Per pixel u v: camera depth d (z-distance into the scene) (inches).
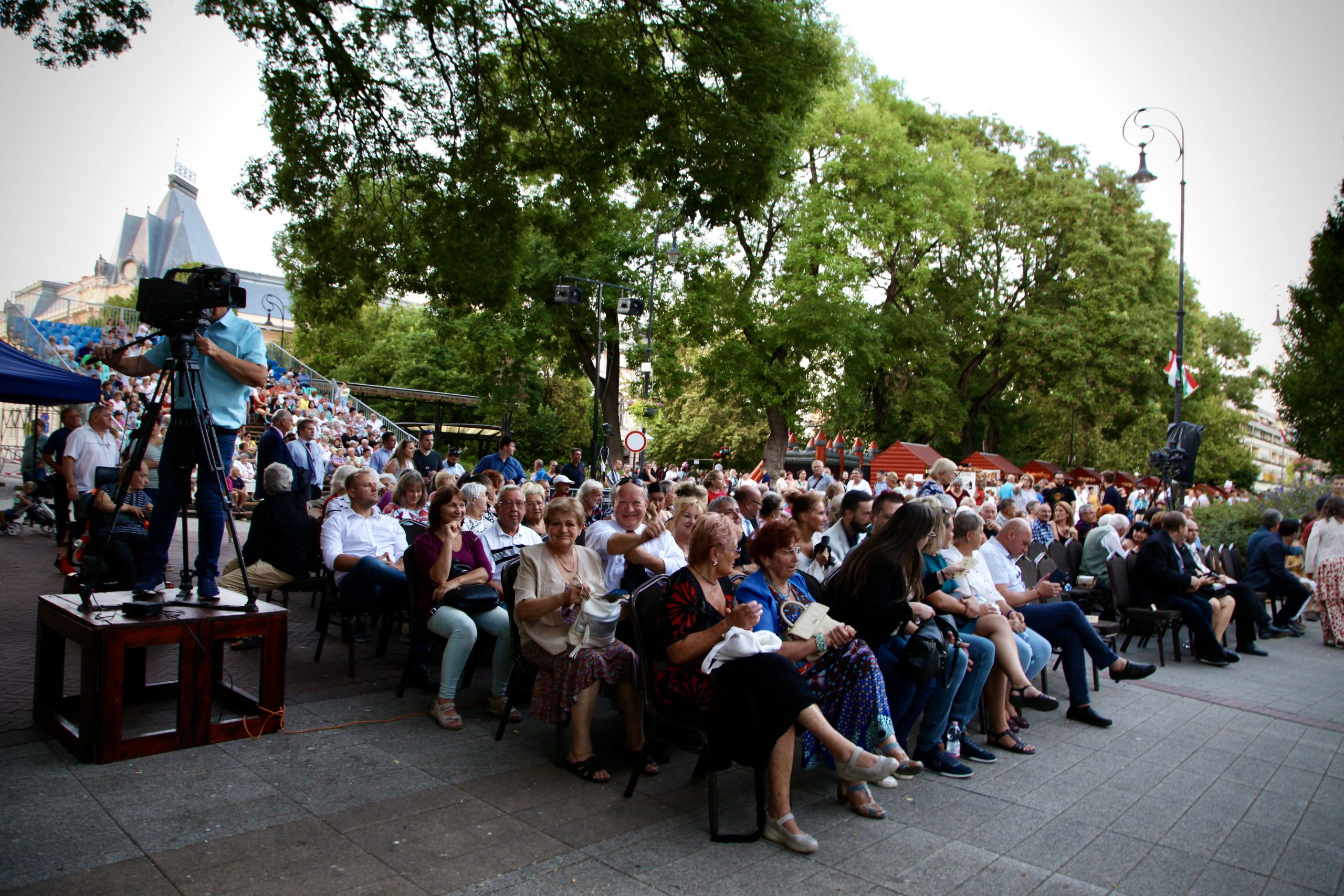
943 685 189.0
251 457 756.0
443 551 213.8
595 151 436.1
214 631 175.5
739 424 2015.3
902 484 718.5
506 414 1360.7
